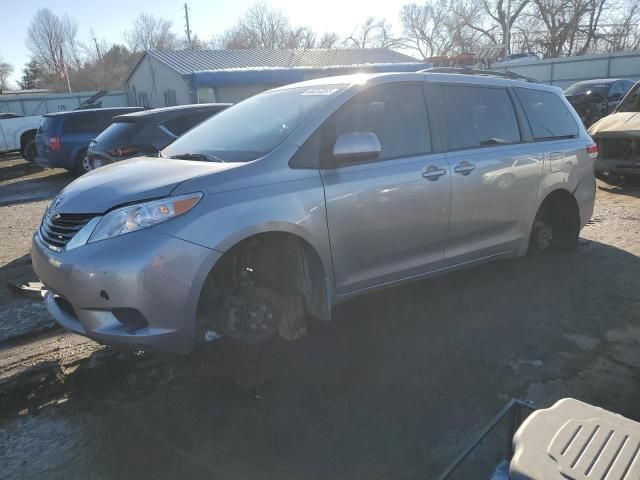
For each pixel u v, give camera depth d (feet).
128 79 107.45
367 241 11.31
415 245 12.24
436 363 10.84
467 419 9.05
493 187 13.56
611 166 26.68
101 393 10.07
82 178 11.18
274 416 9.23
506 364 10.75
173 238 8.84
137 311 8.86
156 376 10.53
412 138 12.26
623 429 5.16
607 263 16.28
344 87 11.65
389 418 9.12
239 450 8.41
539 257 16.93
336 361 10.98
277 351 11.37
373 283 11.73
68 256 9.14
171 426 9.04
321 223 10.46
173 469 8.02
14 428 9.17
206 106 29.32
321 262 10.64
